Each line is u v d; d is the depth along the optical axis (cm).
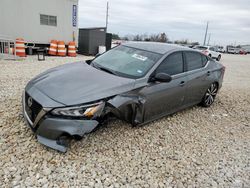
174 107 422
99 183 245
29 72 723
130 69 369
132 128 372
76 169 261
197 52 481
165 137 362
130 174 265
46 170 252
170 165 292
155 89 357
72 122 267
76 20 1434
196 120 451
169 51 409
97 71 356
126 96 314
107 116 310
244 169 303
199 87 471
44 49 1238
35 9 1257
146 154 309
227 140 382
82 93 284
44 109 267
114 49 450
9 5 1170
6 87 519
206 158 319
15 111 378
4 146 284
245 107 573
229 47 5059
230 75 1140
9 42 1096
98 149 304
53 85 303
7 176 237
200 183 266
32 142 297
